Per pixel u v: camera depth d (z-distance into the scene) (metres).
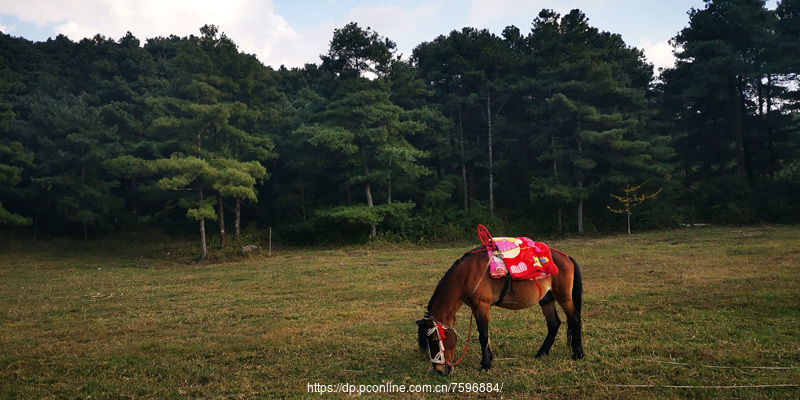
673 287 10.94
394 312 9.84
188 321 9.77
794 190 28.92
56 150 29.17
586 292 10.84
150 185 25.72
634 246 20.30
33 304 12.07
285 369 6.50
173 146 24.58
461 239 27.20
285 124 29.92
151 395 5.81
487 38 30.45
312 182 30.16
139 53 35.81
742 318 7.95
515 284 6.07
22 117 32.94
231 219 31.95
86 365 7.00
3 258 23.05
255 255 23.31
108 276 17.28
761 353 6.18
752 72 28.25
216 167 23.16
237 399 5.57
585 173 28.36
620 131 25.59
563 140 29.41
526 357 6.59
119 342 8.33
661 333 7.33
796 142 27.94
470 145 31.91
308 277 15.55
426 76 33.69
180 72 23.81
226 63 25.98
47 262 21.83
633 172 27.89
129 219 30.78
